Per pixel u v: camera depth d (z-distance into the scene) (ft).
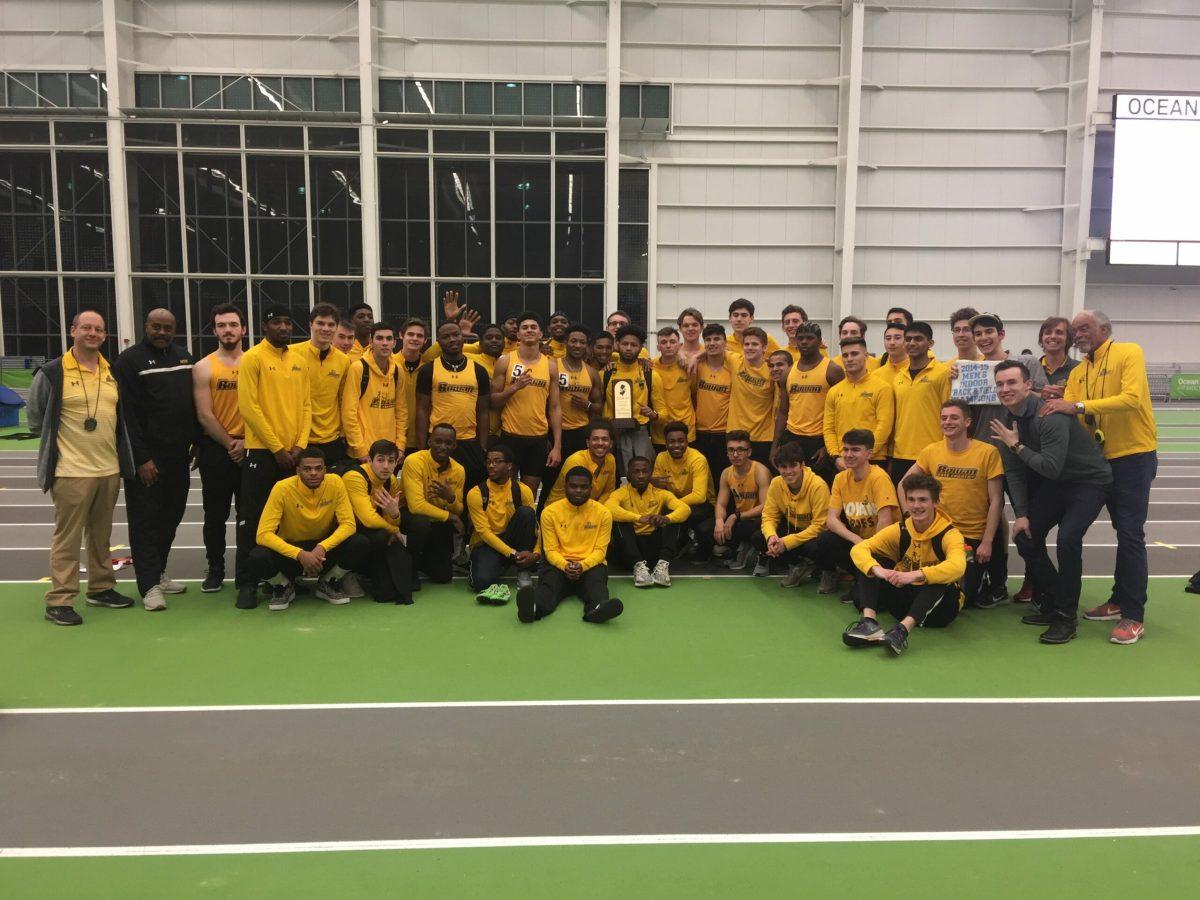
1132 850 9.58
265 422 18.74
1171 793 10.85
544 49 66.39
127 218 66.18
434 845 9.58
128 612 18.52
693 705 13.58
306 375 19.48
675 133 67.56
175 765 11.46
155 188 66.54
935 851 9.53
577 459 22.41
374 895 8.68
